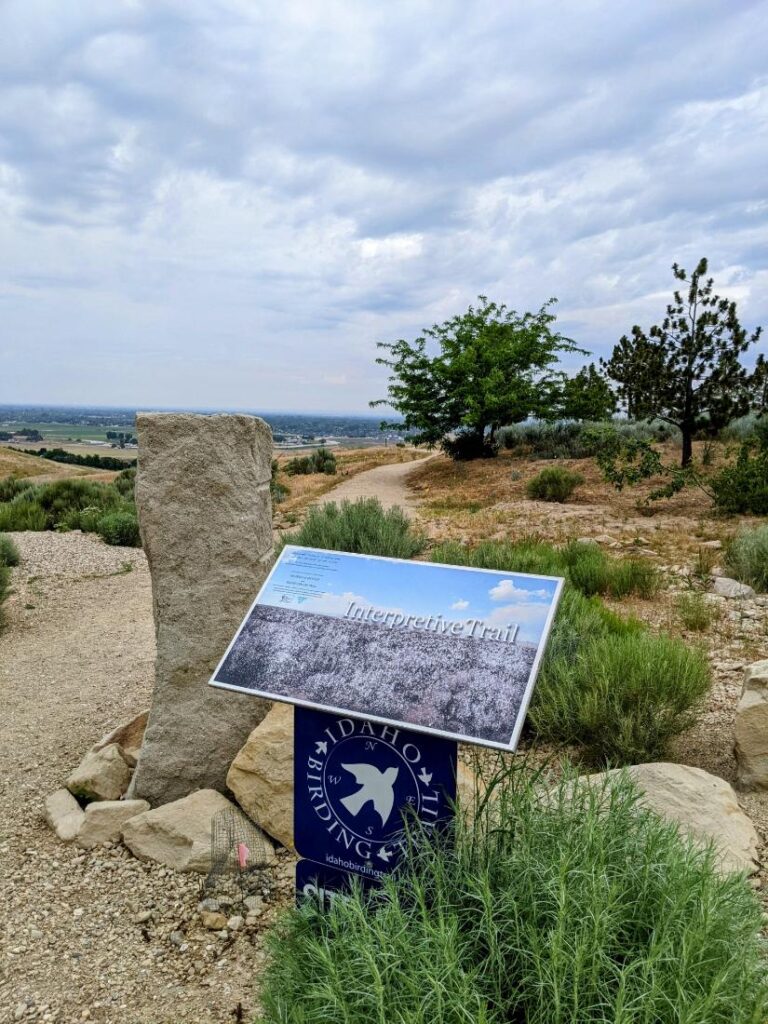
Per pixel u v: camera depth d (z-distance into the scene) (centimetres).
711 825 346
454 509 1891
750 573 912
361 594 297
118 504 1852
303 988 229
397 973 211
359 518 1123
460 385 2898
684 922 211
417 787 274
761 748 414
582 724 460
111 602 1013
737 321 1806
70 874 377
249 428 447
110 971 308
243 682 285
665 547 1173
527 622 266
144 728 520
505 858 250
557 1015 187
